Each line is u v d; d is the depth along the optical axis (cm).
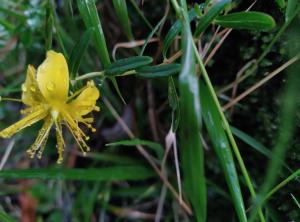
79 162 24
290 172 16
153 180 23
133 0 18
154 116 22
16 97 25
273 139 17
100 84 15
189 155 11
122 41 22
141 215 22
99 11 22
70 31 23
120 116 23
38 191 23
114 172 20
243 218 15
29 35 22
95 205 23
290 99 14
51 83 14
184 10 13
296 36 15
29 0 22
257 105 18
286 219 17
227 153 15
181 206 21
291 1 14
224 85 19
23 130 24
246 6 17
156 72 14
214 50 16
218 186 20
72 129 15
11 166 24
